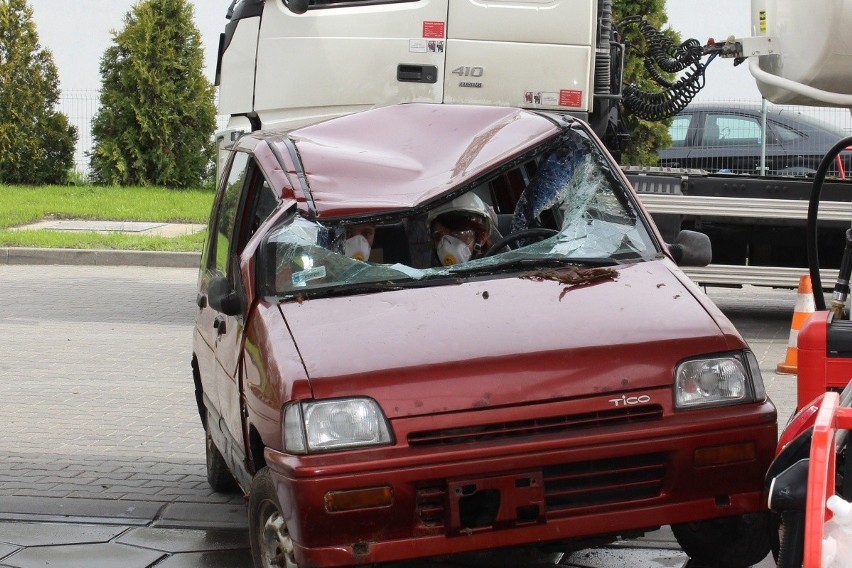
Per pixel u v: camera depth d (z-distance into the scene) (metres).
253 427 5.16
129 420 9.01
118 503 6.96
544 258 5.69
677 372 4.76
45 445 8.29
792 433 4.15
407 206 5.58
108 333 12.74
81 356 11.48
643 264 5.64
